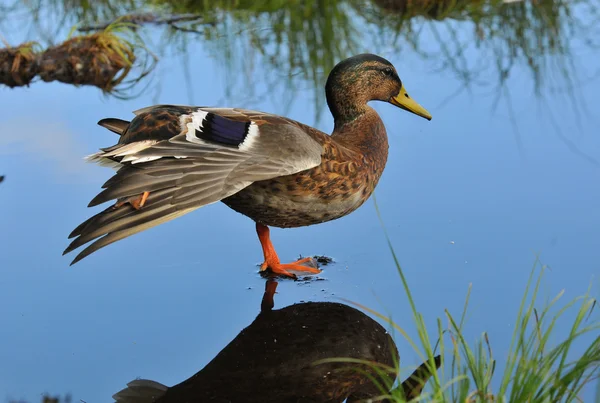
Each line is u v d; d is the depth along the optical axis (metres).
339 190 8.81
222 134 8.00
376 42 15.71
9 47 14.98
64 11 17.50
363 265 9.46
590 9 16.91
